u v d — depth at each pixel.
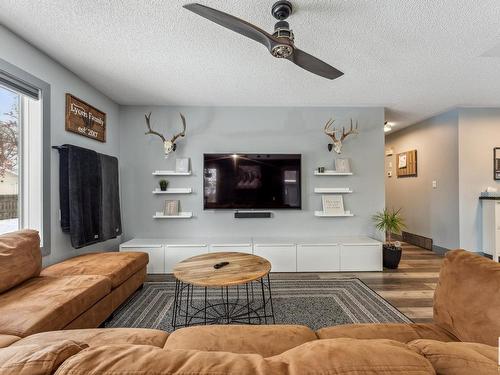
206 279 1.78
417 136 4.68
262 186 3.57
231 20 1.34
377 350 0.52
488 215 3.68
